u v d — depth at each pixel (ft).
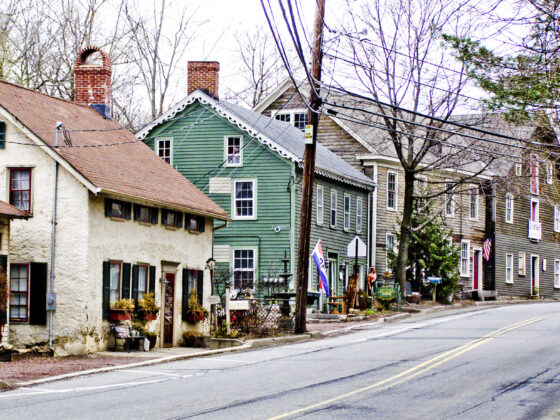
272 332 100.94
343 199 154.71
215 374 64.90
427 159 173.68
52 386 59.62
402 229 148.15
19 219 81.66
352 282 132.46
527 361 69.51
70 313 82.12
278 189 135.95
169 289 97.86
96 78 108.37
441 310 147.43
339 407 48.39
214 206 109.19
